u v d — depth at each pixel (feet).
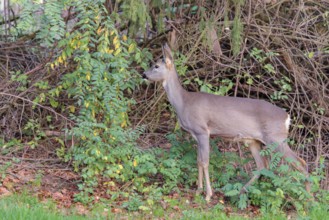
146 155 42.19
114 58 43.62
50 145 47.96
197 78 48.70
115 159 42.60
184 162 43.70
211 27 46.11
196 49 50.01
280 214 38.73
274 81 50.14
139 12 42.50
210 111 42.27
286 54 50.01
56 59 45.62
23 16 43.65
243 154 46.78
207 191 41.14
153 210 38.40
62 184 42.11
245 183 43.06
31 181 41.65
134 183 41.78
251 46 50.93
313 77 50.57
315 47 51.83
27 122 49.75
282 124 41.93
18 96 47.16
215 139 46.44
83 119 43.34
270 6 50.70
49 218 31.83
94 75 42.60
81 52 45.19
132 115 50.78
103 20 47.03
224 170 44.27
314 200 40.78
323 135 49.90
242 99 42.63
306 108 50.29
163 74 43.01
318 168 43.96
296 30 50.24
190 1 50.01
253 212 39.45
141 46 52.21
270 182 41.14
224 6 46.88
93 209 37.86
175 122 50.47
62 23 42.98
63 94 49.37
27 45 53.31
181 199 40.78
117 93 44.04
